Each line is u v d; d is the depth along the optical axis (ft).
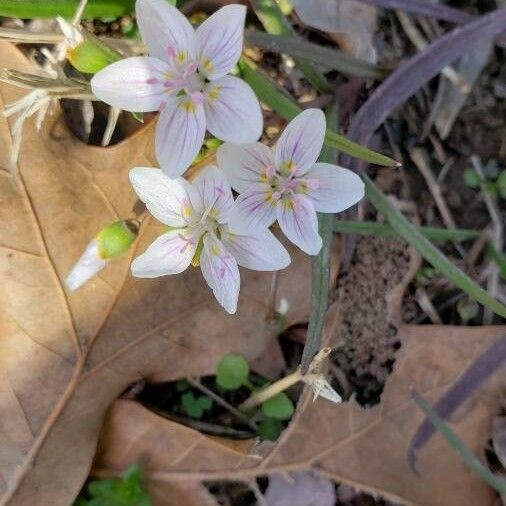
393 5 0.20
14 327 0.19
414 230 0.19
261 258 0.16
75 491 0.19
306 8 0.20
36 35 0.18
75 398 0.19
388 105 0.19
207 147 0.18
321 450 0.20
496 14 0.19
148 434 0.20
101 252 0.17
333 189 0.15
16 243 0.18
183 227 0.16
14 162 0.18
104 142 0.18
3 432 0.19
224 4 0.20
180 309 0.19
